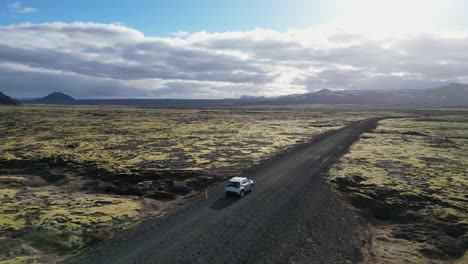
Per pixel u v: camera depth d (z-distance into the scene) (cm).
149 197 5006
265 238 3453
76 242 3316
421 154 8338
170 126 15562
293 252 3178
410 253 3253
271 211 4244
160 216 4106
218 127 15412
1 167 6756
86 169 6450
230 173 6181
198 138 11188
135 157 7538
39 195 4912
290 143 10244
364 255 3212
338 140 11175
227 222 3869
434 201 4472
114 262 2950
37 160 7125
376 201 4588
